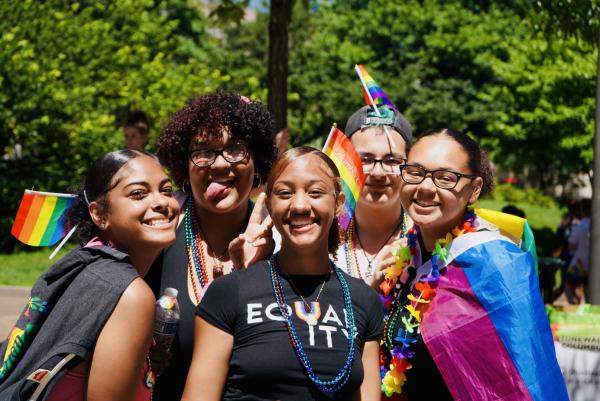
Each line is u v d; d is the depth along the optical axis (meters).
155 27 20.03
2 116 15.08
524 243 3.12
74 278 2.39
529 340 2.74
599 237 4.75
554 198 28.84
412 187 2.92
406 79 25.73
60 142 15.99
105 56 17.30
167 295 2.71
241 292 2.52
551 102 18.53
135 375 2.31
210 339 2.49
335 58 26.33
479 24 25.92
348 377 2.46
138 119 6.94
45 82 15.46
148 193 2.53
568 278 11.02
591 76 17.25
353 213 3.44
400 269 3.08
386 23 26.64
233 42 34.72
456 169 2.87
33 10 16.44
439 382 2.89
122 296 2.30
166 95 17.30
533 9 8.01
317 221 2.57
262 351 2.43
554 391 2.74
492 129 20.94
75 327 2.28
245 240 2.90
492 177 3.12
